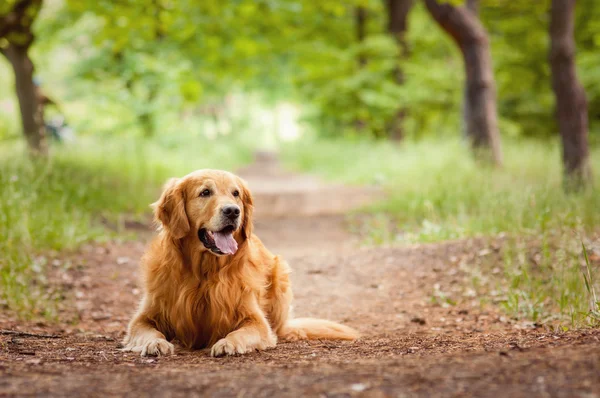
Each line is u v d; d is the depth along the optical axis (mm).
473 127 14164
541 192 7738
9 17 11156
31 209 7348
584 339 3215
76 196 9469
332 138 29500
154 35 13516
